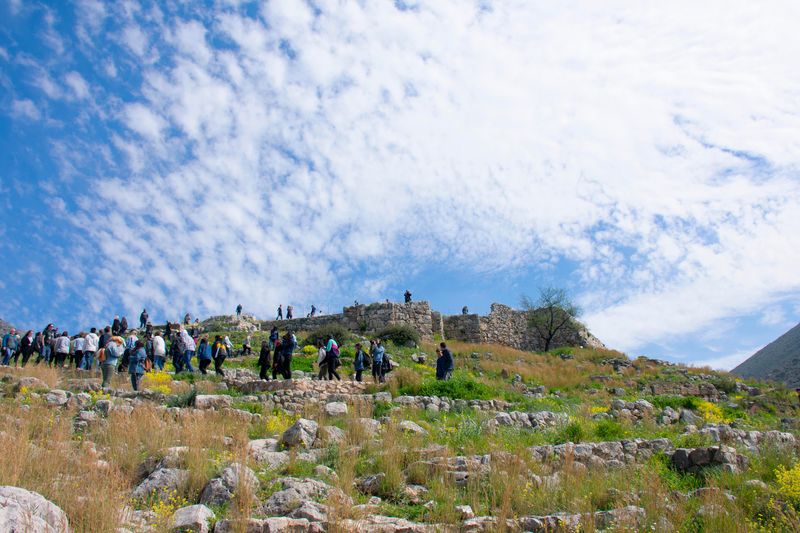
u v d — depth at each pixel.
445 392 21.91
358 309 48.84
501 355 43.16
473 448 13.05
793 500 9.91
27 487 8.95
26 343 26.27
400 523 8.91
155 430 12.49
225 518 8.74
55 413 14.84
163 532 8.15
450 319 53.31
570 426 15.53
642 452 13.22
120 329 46.12
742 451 13.27
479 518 9.08
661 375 37.88
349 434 13.46
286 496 9.56
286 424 15.45
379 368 25.77
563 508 9.98
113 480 9.40
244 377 26.34
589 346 53.56
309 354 36.47
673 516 9.26
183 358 26.00
